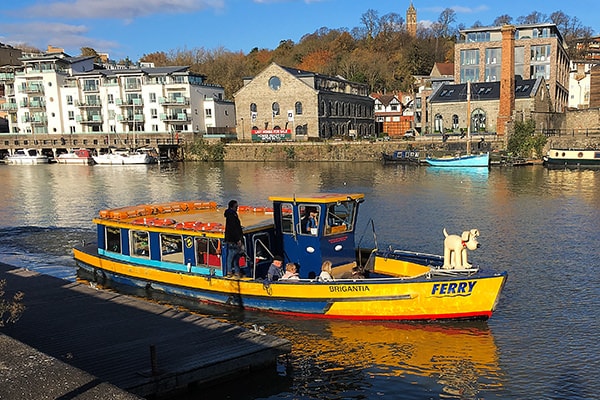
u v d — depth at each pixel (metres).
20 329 12.58
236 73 133.62
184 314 13.52
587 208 32.16
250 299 15.40
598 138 67.25
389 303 14.13
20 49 139.62
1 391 7.67
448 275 14.00
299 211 15.75
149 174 64.12
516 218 29.47
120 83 94.69
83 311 13.85
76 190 48.03
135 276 17.98
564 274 19.00
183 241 16.64
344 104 93.31
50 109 97.38
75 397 7.53
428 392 11.23
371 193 41.00
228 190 45.66
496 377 11.79
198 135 90.81
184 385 10.36
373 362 12.49
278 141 84.38
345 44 145.50
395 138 79.75
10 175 65.25
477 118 76.31
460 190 41.75
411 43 141.12
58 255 23.83
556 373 11.91
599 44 141.88
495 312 15.45
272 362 11.50
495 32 87.62
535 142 66.94
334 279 14.73
